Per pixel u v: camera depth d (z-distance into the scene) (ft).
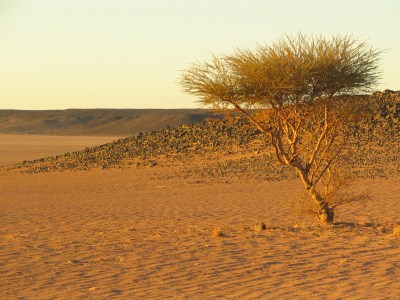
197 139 236.22
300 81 66.69
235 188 144.97
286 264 55.77
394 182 138.62
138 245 69.72
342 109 71.15
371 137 200.85
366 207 99.09
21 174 223.92
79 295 46.70
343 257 57.72
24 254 66.28
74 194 153.58
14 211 114.32
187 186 157.79
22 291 49.01
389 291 43.68
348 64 66.80
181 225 87.97
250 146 214.90
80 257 63.62
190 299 43.83
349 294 43.24
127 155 233.76
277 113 71.36
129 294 46.42
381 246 62.23
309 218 87.51
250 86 67.56
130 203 123.95
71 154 255.09
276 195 125.49
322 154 76.02
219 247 66.13
